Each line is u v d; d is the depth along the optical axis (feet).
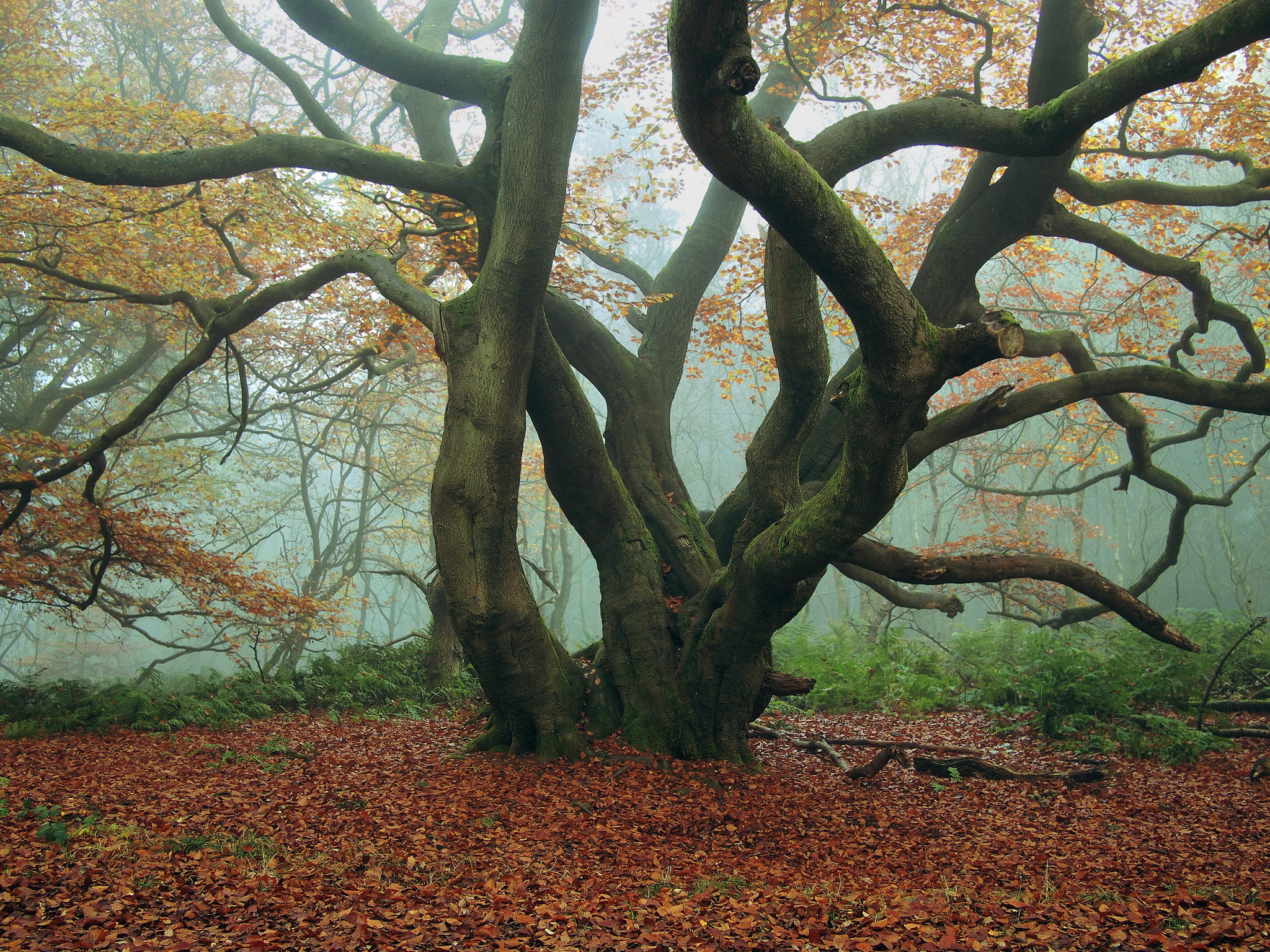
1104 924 14.99
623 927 14.61
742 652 31.30
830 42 45.14
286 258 59.72
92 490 42.09
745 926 14.55
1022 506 81.61
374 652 57.26
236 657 62.39
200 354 37.09
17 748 32.37
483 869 18.12
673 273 42.88
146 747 33.86
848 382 21.17
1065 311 66.03
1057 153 27.35
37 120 40.29
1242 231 42.29
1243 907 15.70
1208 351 75.20
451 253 40.27
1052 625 46.80
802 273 27.35
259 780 27.94
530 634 30.42
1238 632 51.03
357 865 18.02
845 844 22.39
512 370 29.04
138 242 51.70
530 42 28.58
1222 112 43.83
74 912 13.93
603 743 32.12
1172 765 32.65
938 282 36.65
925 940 13.91
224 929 13.80
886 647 61.87
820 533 24.27
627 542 34.88
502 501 29.22
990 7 43.62
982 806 27.37
